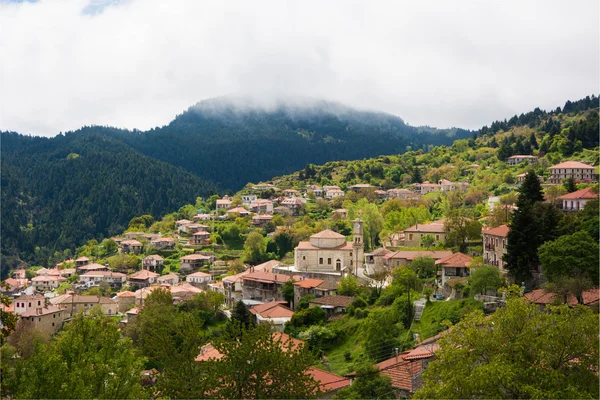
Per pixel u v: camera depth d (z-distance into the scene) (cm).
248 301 16962
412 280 12550
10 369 6806
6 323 9081
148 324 13475
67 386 5950
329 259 17275
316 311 13400
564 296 8625
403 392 7506
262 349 6119
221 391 5891
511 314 5572
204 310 16200
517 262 10369
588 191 14025
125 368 6512
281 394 5962
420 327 10656
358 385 7744
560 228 10469
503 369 5056
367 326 10556
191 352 6322
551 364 5356
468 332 5616
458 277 12156
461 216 17500
